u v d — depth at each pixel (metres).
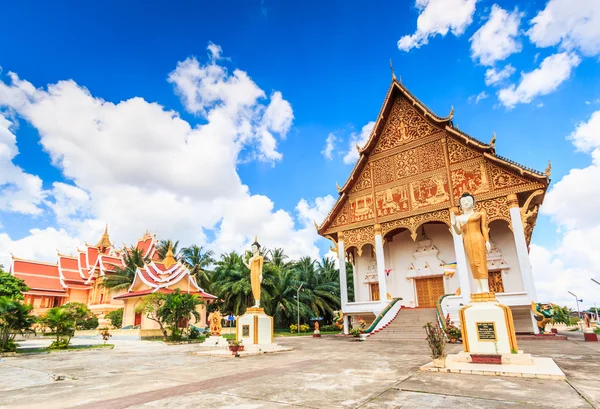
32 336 31.70
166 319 22.86
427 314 20.77
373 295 26.70
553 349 12.77
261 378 7.82
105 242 52.16
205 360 11.78
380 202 24.06
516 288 20.88
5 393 6.79
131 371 9.55
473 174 20.70
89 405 5.63
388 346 15.40
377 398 5.73
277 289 34.81
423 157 22.91
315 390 6.42
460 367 8.09
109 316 34.00
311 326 40.31
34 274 45.72
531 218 22.91
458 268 19.98
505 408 4.99
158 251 46.69
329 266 45.31
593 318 51.88
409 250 25.80
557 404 5.19
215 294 36.66
